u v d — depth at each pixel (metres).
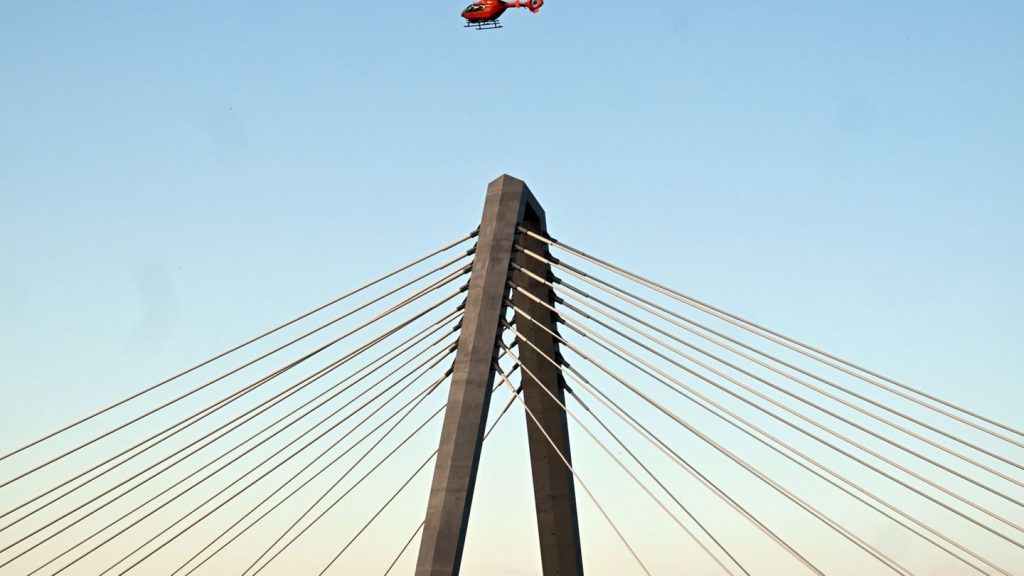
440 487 24.09
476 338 26.50
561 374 31.17
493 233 28.77
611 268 30.66
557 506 30.89
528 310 31.33
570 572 30.73
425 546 23.33
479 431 24.86
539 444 31.02
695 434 27.16
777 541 24.31
